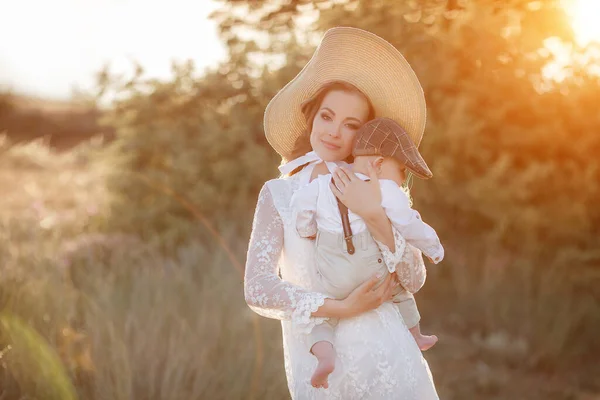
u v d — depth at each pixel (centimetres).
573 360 579
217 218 740
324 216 219
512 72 652
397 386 219
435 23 662
